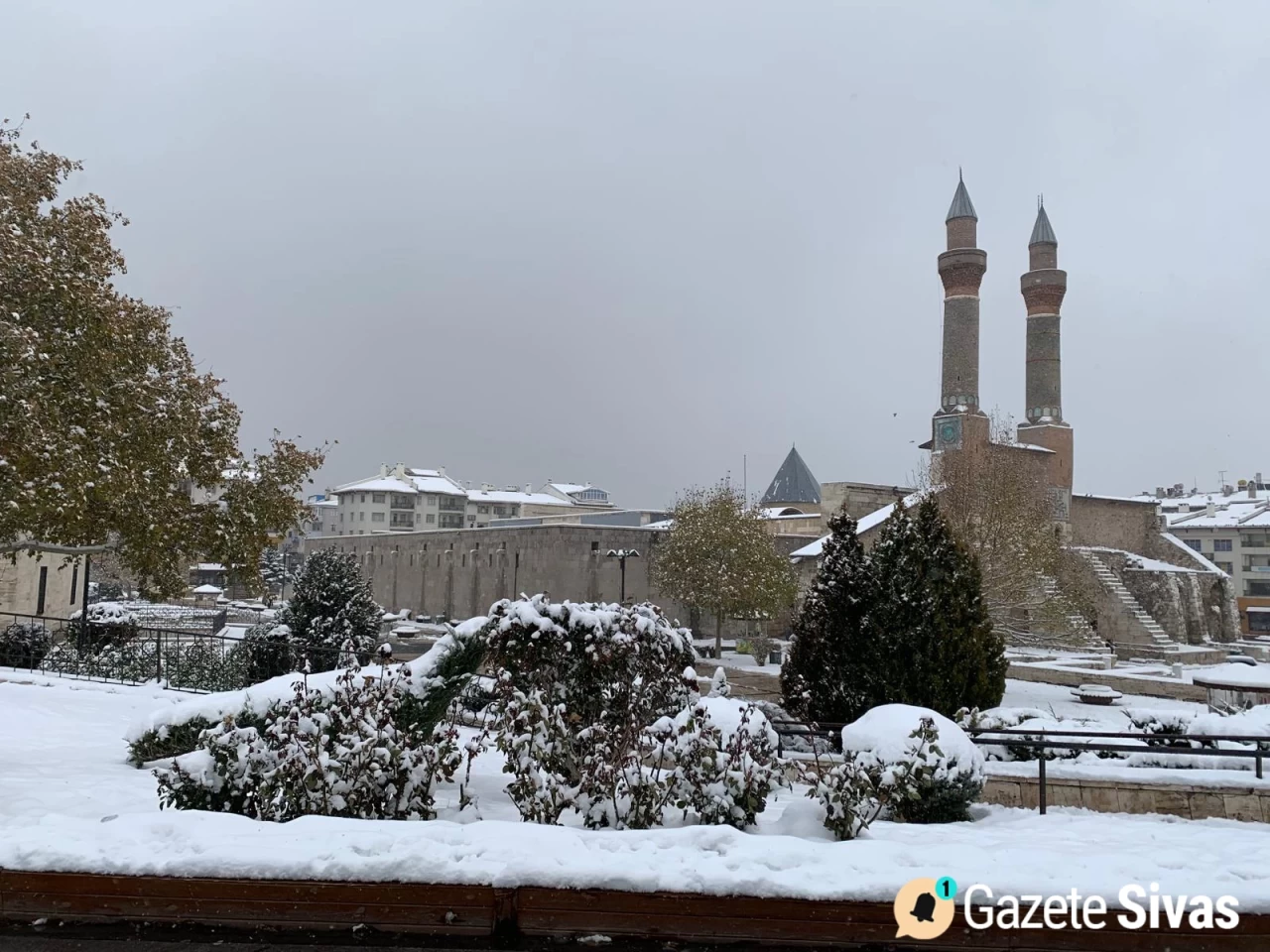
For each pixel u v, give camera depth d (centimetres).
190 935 508
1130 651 4556
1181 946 486
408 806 715
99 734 1229
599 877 512
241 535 2078
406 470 11288
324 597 2291
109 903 518
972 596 1447
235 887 516
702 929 503
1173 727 1210
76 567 3831
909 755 841
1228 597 5597
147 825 586
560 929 507
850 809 693
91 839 554
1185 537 8306
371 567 7019
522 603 952
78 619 2158
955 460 3400
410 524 10500
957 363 5928
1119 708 2269
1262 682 1847
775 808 901
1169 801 987
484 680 1177
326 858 523
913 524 1466
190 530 2059
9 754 1056
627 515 6825
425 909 511
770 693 2605
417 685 884
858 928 496
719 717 868
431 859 523
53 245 1783
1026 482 3556
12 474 1552
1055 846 706
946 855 555
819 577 1473
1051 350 6059
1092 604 3925
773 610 3884
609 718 927
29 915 519
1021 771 1054
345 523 10494
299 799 694
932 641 1360
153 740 947
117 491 1708
